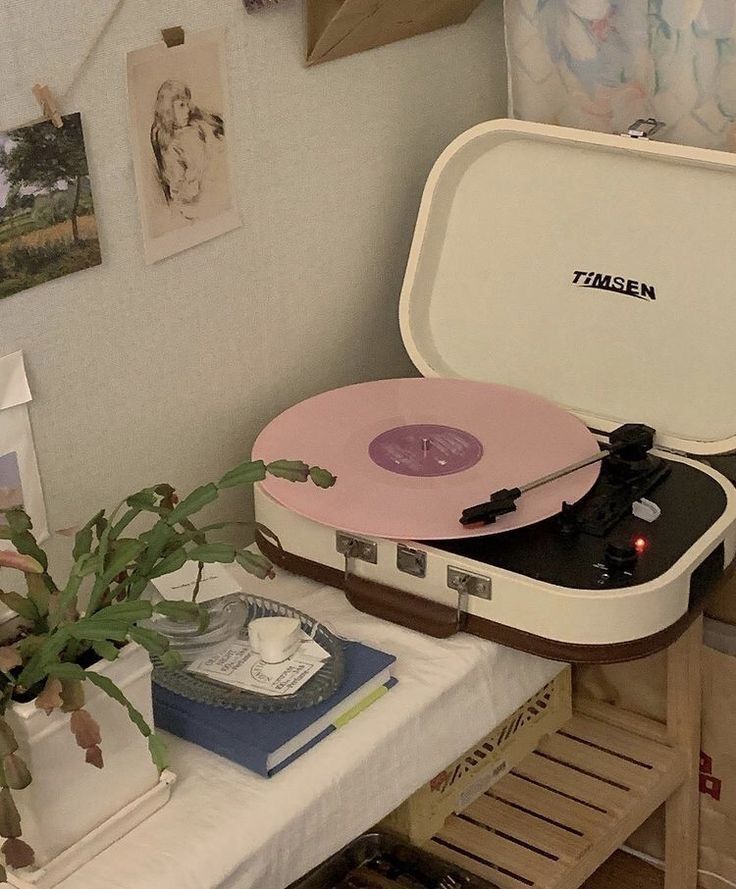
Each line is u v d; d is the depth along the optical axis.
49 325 1.19
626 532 1.27
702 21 1.46
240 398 1.45
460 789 1.40
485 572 1.20
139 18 1.19
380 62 1.50
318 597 1.32
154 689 1.15
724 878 1.64
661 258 1.44
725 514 1.30
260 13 1.32
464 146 1.50
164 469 1.37
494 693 1.25
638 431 1.38
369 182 1.54
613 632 1.16
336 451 1.37
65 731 0.94
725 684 1.53
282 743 1.07
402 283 1.65
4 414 1.17
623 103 1.57
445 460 1.35
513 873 1.32
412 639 1.25
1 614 1.03
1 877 0.89
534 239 1.52
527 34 1.59
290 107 1.39
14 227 1.13
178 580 1.23
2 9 1.07
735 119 1.49
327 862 1.34
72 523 1.27
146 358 1.31
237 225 1.37
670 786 1.49
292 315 1.48
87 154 1.18
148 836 1.01
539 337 1.53
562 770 1.49
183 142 1.27
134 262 1.26
